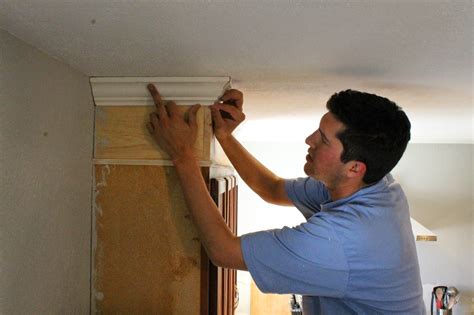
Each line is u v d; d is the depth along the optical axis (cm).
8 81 62
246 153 125
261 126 218
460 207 297
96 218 102
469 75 91
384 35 61
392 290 87
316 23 56
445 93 116
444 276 298
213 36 62
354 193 93
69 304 88
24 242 68
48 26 58
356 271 82
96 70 88
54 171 79
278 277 81
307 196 122
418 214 299
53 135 78
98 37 63
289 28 58
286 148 308
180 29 58
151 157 100
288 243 80
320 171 91
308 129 231
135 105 99
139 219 101
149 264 101
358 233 82
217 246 82
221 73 89
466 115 164
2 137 61
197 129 97
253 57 75
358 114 83
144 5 49
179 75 92
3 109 61
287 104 139
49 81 76
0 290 62
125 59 77
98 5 49
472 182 297
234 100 100
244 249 80
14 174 65
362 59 76
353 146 85
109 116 100
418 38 63
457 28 57
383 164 88
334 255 80
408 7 49
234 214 159
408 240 94
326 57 75
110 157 100
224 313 121
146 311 101
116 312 102
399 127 85
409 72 89
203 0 47
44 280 76
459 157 298
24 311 69
